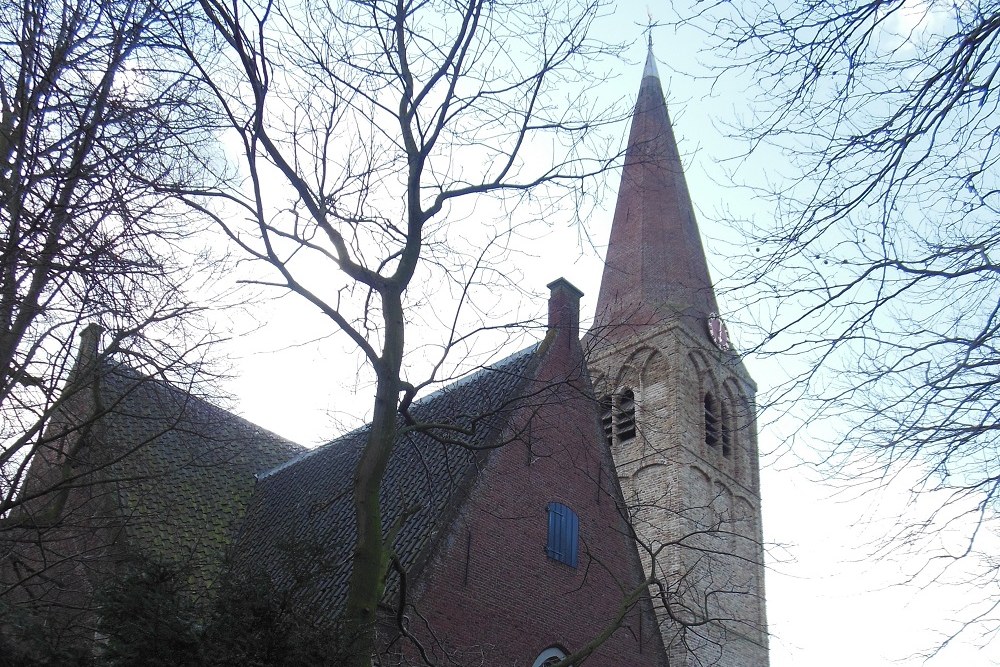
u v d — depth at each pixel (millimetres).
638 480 28734
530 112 10727
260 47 9227
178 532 20078
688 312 30141
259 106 9305
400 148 10594
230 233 9617
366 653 8781
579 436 20484
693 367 30422
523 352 21359
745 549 29672
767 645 28859
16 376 9477
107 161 9688
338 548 18453
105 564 12188
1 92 9383
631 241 33344
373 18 10258
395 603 15422
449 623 16078
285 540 10281
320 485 22219
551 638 17734
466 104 10539
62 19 9375
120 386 19828
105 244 9688
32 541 10578
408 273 10180
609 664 18688
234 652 8375
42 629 9211
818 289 7762
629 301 31859
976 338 7117
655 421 29250
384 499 18938
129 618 8562
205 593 9664
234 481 24000
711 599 26969
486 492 17875
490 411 11789
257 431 26609
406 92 10445
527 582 17797
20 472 9930
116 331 10461
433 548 16469
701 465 28984
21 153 8891
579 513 19656
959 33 7191
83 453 12359
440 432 19547
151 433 21625
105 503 14180
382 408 9680
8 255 8680
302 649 8484
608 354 31156
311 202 9734
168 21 9289
